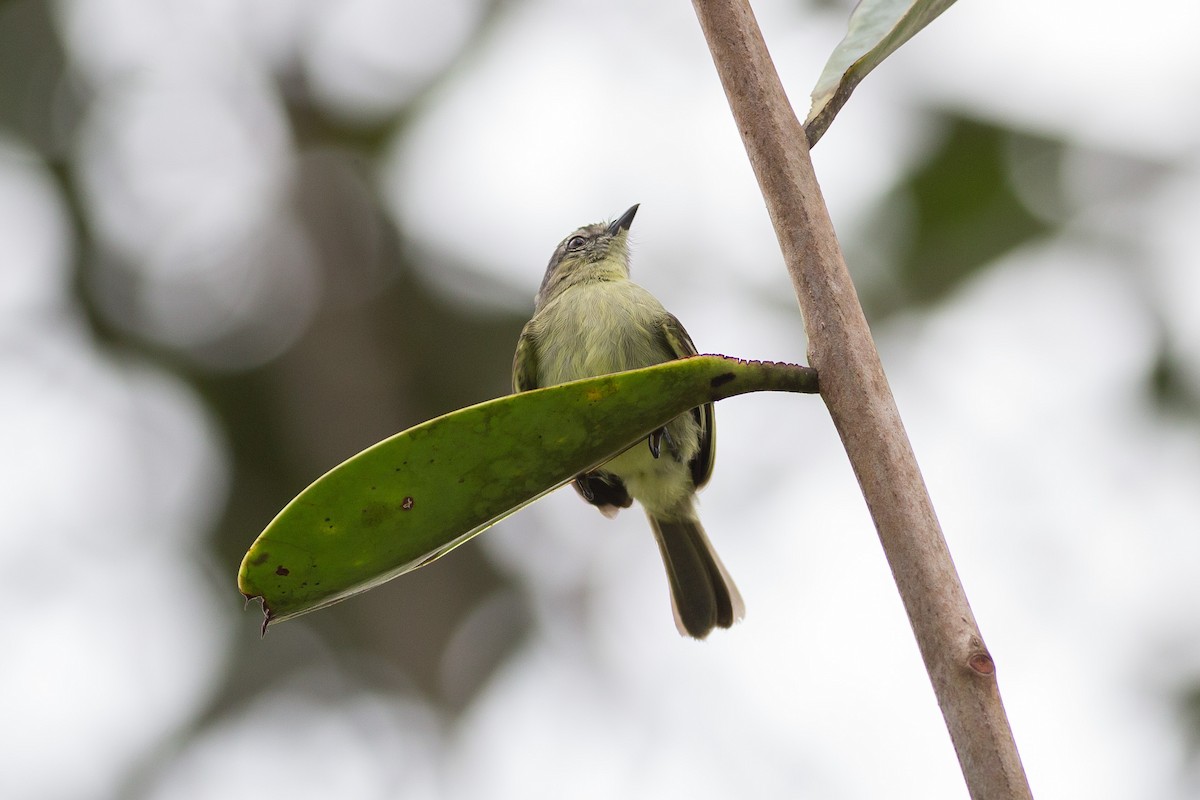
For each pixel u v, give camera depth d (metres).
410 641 13.53
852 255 12.21
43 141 13.77
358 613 13.70
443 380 13.53
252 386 13.59
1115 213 11.95
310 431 13.49
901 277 12.19
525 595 13.65
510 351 13.38
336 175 13.65
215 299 13.76
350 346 13.47
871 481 2.25
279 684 13.42
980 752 2.03
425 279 13.38
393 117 13.59
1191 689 9.98
